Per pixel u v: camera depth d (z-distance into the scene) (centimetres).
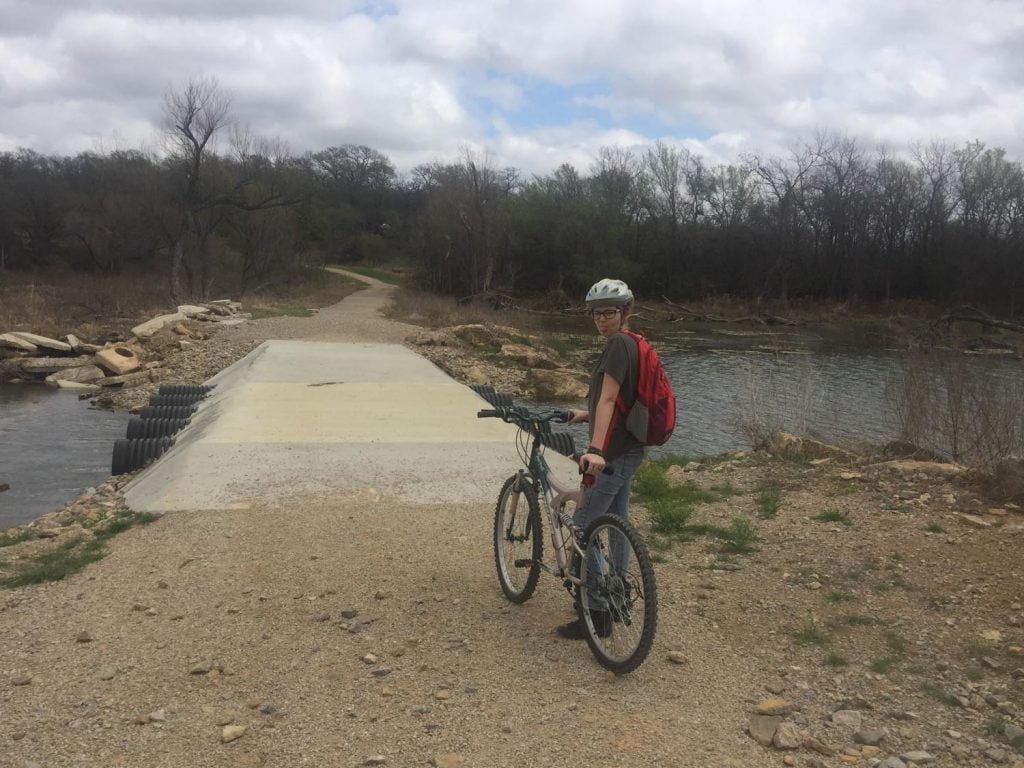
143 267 5400
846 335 3984
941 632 397
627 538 348
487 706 331
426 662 375
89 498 831
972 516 574
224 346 2350
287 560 532
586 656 383
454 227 5444
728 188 6644
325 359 1856
